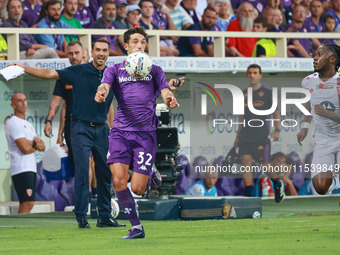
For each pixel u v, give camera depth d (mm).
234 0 45875
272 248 17359
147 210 27906
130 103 19500
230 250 16953
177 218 28547
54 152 35906
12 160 35844
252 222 26203
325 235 20734
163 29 43719
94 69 24406
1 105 35906
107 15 41688
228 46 44375
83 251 17422
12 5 39312
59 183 37125
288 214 30594
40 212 35969
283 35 44469
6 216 33281
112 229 24328
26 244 19922
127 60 19375
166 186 28953
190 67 38281
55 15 40469
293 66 41375
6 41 38875
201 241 19531
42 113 36875
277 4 46750
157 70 19609
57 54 40031
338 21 49312
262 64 40625
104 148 24672
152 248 17719
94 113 24312
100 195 25016
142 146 19562
